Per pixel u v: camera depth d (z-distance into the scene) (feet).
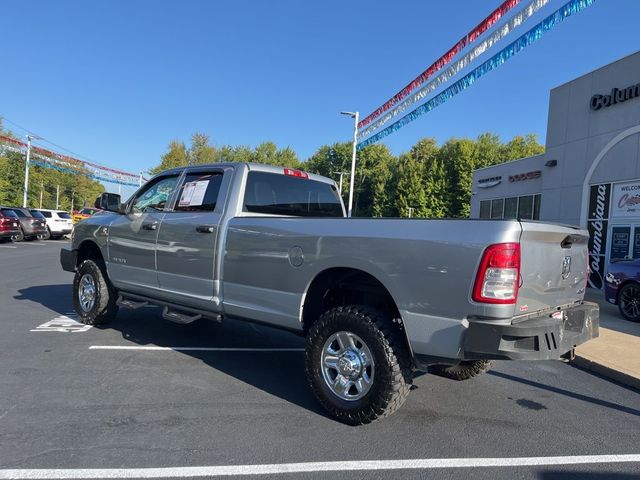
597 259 48.78
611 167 47.24
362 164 287.69
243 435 11.89
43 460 10.34
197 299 16.62
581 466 11.11
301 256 13.66
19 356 17.74
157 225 18.16
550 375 18.54
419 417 13.56
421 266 11.43
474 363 16.01
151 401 13.87
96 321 22.00
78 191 298.15
